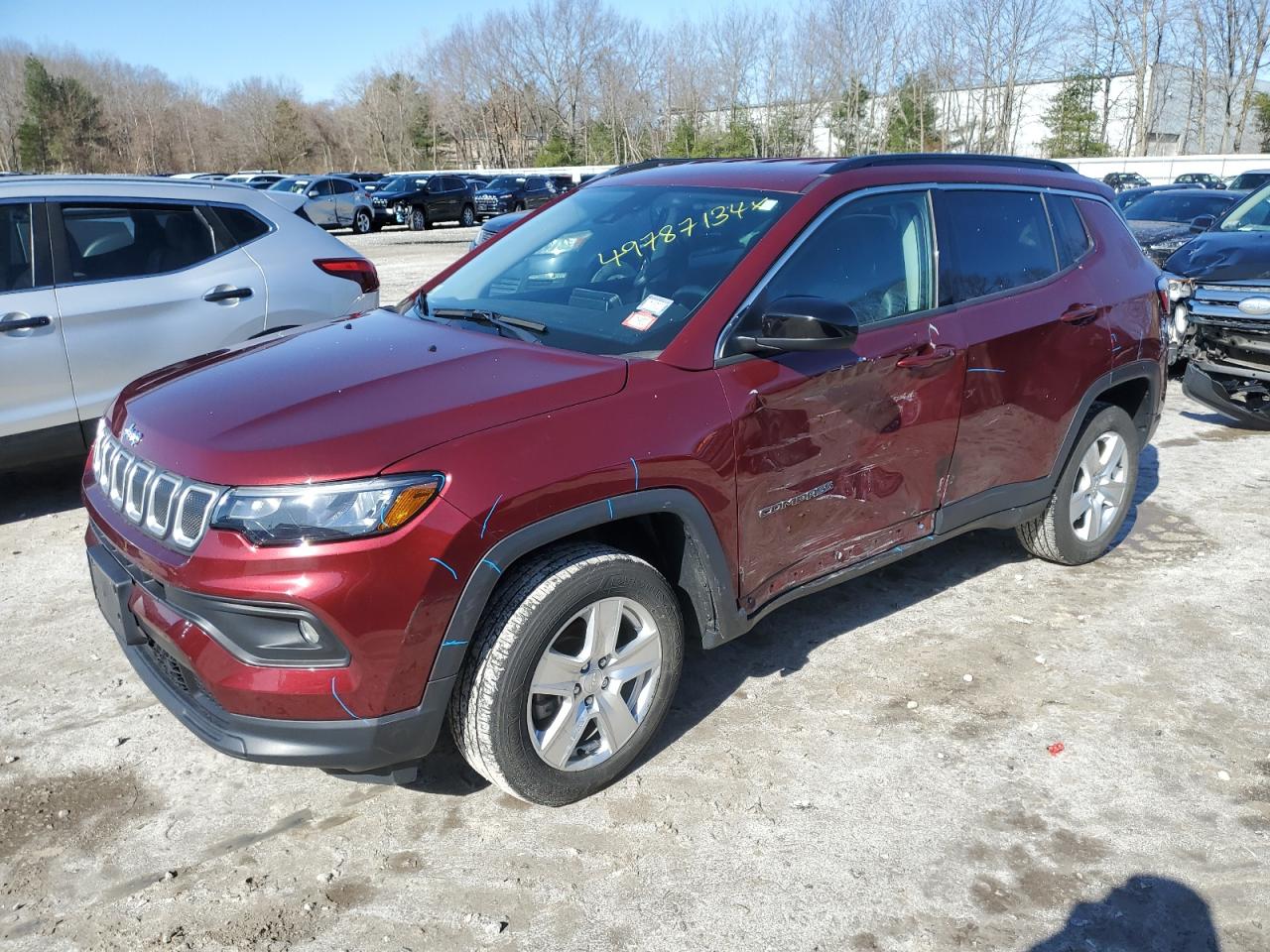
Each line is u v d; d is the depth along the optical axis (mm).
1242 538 5062
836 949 2441
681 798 2990
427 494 2453
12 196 5004
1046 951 2439
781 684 3635
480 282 3748
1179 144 61750
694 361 2979
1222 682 3684
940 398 3596
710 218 3461
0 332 4883
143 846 2783
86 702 3496
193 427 2678
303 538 2385
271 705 2475
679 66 67250
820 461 3252
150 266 5430
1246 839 2844
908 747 3264
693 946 2445
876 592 4414
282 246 5965
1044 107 67375
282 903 2570
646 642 2947
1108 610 4258
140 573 2719
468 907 2561
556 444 2639
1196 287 6785
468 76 85062
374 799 2994
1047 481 4230
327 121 100312
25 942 2438
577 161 75312
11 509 5449
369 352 3082
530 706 2725
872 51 62375
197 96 97062
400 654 2475
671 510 2852
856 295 3426
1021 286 4008
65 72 88562
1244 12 52250
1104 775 3125
